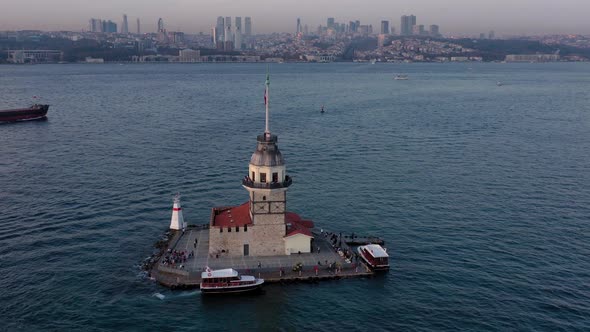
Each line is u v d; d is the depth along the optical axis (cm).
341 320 7550
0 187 13462
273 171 9006
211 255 9212
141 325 7362
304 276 8638
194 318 7569
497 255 9594
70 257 9388
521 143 19375
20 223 10950
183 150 17962
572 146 18788
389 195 13025
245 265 8919
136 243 10031
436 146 18862
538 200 12606
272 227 9219
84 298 8006
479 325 7394
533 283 8550
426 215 11631
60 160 16500
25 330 7156
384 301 8044
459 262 9325
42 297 8006
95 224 10969
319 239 10069
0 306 7731
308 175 14850
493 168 15650
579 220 11275
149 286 8406
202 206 12156
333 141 19712
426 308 7844
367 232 10681
